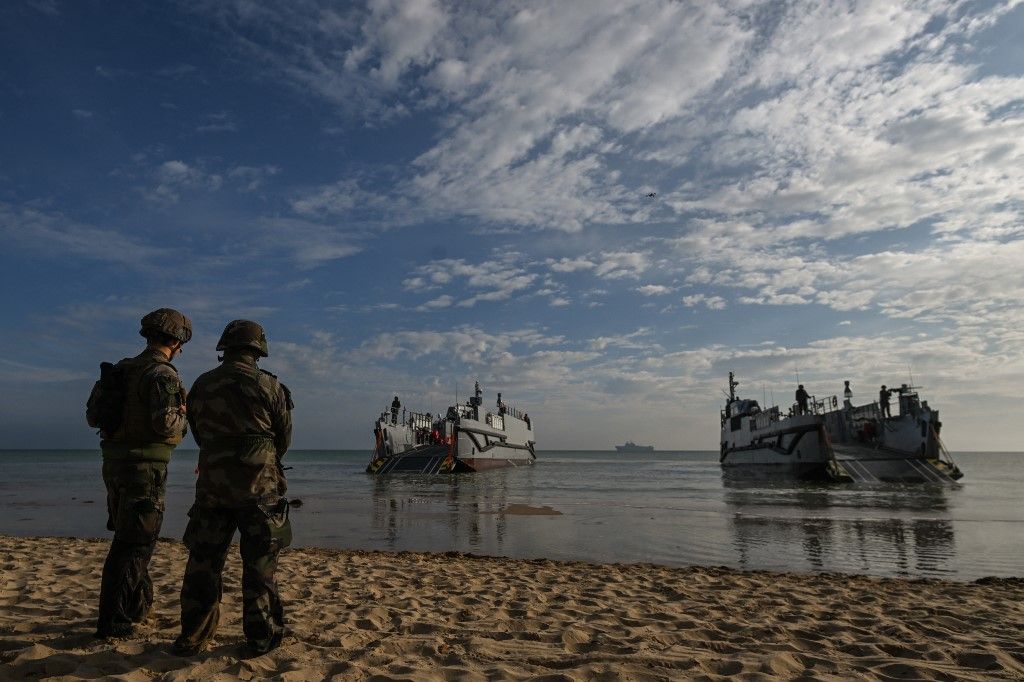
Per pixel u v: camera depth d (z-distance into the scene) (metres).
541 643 4.95
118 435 4.59
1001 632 5.83
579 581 8.43
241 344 4.39
